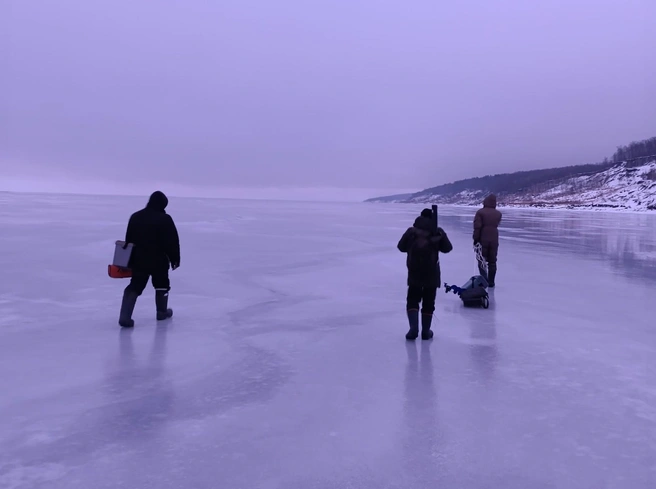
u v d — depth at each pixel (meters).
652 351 5.99
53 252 14.21
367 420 4.11
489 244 9.92
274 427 3.96
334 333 6.65
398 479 3.26
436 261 6.25
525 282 10.74
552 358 5.71
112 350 5.83
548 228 31.20
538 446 3.70
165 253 7.03
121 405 4.34
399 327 6.98
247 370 5.23
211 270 11.68
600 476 3.32
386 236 21.55
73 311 7.70
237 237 20.02
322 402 4.45
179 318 7.36
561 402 4.49
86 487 3.14
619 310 8.16
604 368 5.38
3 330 6.63
